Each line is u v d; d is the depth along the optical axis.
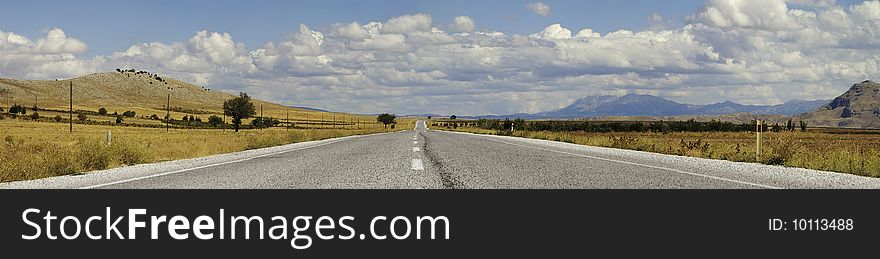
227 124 171.62
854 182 11.84
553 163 16.34
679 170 14.22
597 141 34.25
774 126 113.00
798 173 13.61
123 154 18.44
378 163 16.53
